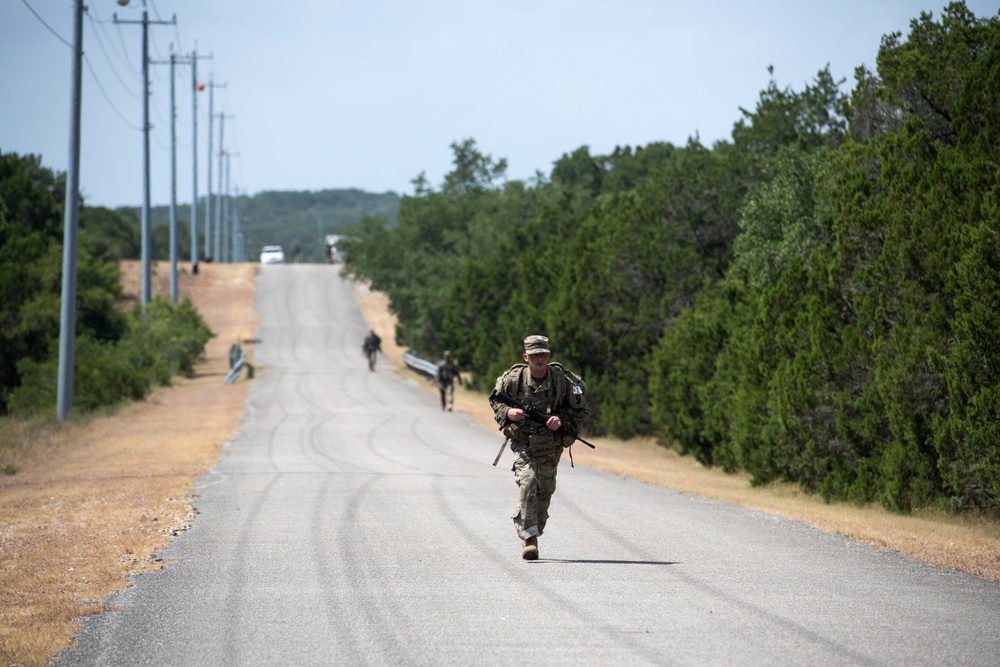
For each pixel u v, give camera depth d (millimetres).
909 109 63312
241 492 51469
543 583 28141
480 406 142500
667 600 25922
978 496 52094
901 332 54969
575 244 135500
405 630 22844
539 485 32531
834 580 29203
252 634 22703
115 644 22031
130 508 44906
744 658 20344
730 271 96125
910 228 55344
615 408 113125
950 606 25703
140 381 136125
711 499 52438
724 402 80625
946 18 62531
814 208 80375
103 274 156750
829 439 61938
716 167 112938
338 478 58531
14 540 36906
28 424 103938
